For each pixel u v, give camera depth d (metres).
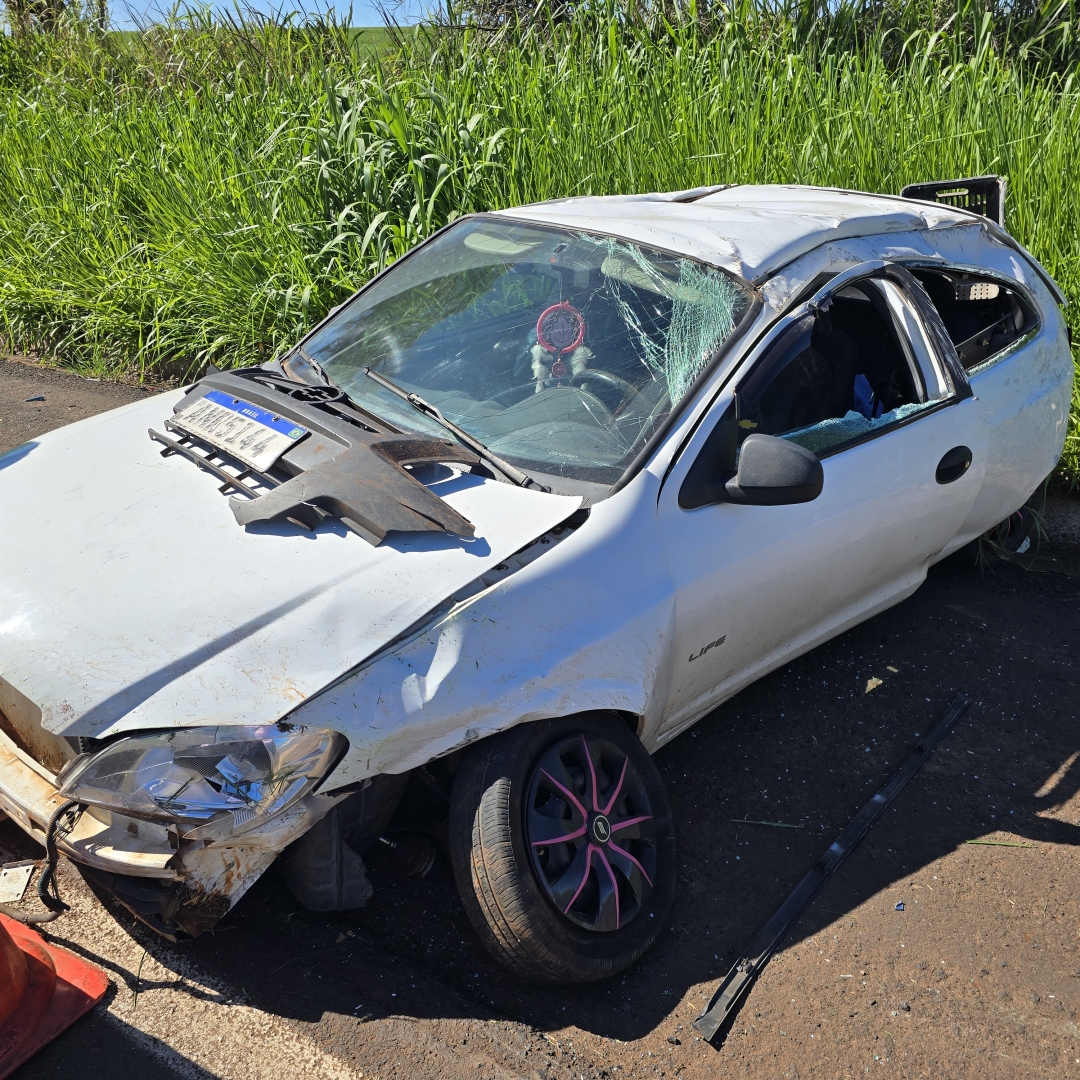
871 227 3.71
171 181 7.52
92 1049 2.28
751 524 2.98
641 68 7.50
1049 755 3.67
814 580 3.30
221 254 6.79
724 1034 2.49
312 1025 2.38
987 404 3.90
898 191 6.19
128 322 7.15
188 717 2.12
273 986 2.47
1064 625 4.52
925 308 3.67
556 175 6.45
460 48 8.13
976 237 4.24
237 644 2.24
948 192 4.82
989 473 3.97
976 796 3.44
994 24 8.21
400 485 2.59
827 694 3.92
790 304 3.18
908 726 3.78
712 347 3.03
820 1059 2.45
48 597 2.40
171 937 2.19
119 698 2.14
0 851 2.81
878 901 2.96
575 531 2.65
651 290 3.19
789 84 6.98
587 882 2.53
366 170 6.40
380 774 2.24
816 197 4.14
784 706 3.83
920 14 8.26
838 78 7.66
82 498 2.76
